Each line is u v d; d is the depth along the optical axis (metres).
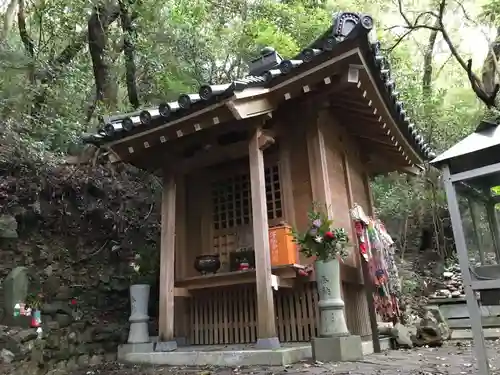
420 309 7.53
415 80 11.43
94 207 5.91
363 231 5.11
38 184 5.25
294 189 5.17
